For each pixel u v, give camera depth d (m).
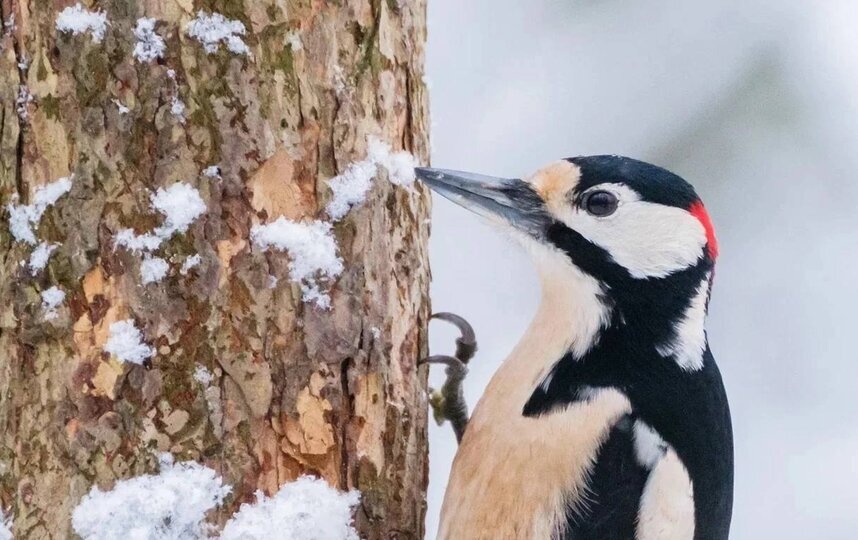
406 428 6.78
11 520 6.05
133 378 5.99
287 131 6.27
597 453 7.12
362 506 6.50
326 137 6.40
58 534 5.96
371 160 6.57
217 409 6.08
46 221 6.04
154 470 5.99
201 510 6.00
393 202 6.75
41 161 6.05
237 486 6.11
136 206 6.03
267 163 6.22
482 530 7.16
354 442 6.48
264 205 6.22
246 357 6.14
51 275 6.02
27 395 6.05
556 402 7.27
